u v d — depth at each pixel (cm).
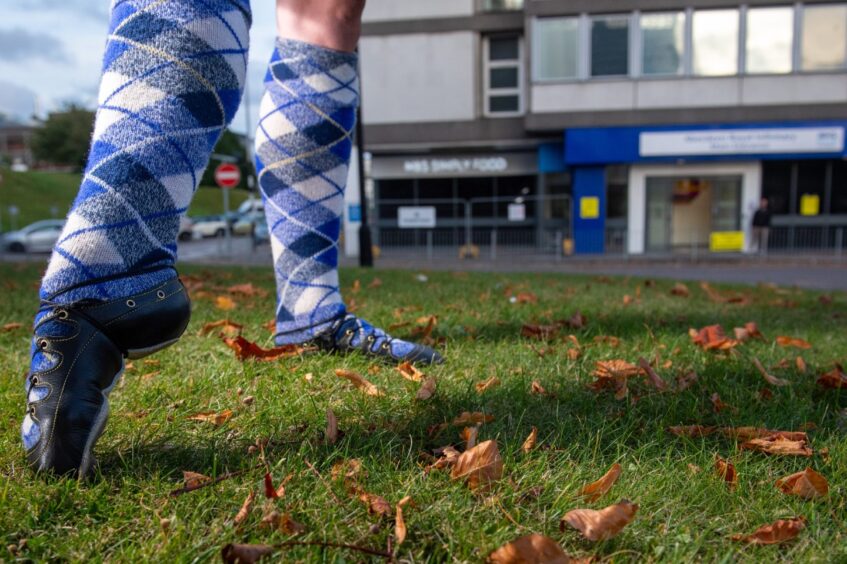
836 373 242
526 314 412
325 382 228
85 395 143
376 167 2477
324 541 124
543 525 132
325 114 255
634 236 2278
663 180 2250
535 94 2222
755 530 132
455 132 2402
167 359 264
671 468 160
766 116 2164
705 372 257
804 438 181
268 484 136
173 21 145
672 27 2156
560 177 2378
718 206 2252
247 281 645
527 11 2184
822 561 121
